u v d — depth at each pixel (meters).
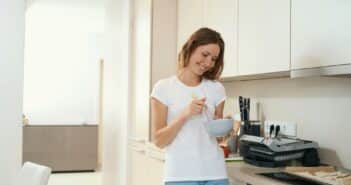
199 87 1.62
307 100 2.14
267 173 1.78
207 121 1.58
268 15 1.96
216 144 1.60
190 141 1.54
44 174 1.85
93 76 7.45
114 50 4.14
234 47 2.28
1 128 2.55
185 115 1.50
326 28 1.59
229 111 2.91
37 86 7.17
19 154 2.59
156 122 1.58
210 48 1.55
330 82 1.98
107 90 4.43
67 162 6.58
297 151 1.98
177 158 1.53
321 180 1.56
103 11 5.84
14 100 2.58
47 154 6.46
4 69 2.56
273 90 2.42
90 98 7.45
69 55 7.34
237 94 2.82
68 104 7.34
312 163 1.98
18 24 2.60
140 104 3.23
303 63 1.72
